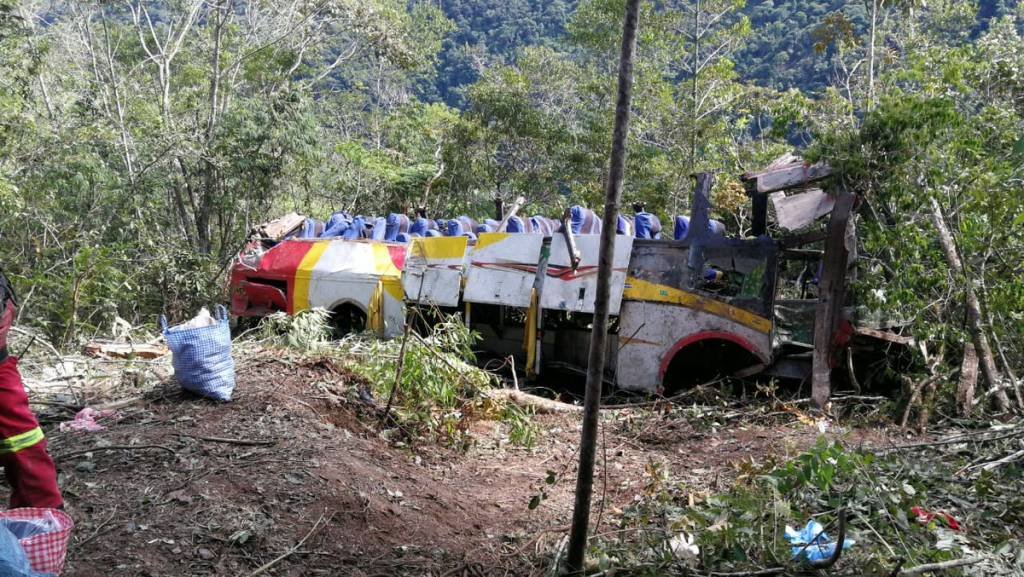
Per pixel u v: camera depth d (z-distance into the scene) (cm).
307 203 2194
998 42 1138
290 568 411
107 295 1227
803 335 870
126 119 2228
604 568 416
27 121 1775
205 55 2664
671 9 2434
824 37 2012
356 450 582
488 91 2486
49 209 1666
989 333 786
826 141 801
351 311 1094
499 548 480
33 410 624
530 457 681
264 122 1945
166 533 423
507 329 981
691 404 828
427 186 2397
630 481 612
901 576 390
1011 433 618
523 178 2489
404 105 3006
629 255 856
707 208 838
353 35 2817
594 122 2356
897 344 806
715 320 825
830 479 445
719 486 571
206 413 604
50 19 2655
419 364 690
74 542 408
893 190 783
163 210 2061
